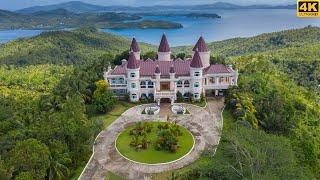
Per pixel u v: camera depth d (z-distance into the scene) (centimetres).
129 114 8875
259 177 5072
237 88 9406
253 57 16638
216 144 7225
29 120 7875
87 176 6331
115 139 7606
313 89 15600
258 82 10200
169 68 9719
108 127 8200
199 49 9938
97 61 12450
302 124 9331
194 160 6725
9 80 16612
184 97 9569
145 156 6906
